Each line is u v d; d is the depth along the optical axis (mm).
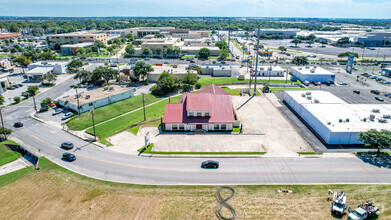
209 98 76062
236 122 75688
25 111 89312
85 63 167000
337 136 64938
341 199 43781
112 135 71000
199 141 67688
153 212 43188
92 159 59000
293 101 89625
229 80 130000
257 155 60781
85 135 71500
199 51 190500
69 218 42094
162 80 109312
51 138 69438
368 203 43375
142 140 68188
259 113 87125
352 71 151500
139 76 127250
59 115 86125
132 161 58344
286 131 73562
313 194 47438
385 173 53625
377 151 61938
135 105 96250
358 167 55750
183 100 81125
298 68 141375
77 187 49500
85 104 88250
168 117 73938
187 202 45438
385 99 101188
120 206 44594
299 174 53531
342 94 108062
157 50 192750
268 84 123312
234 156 60312
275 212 43031
